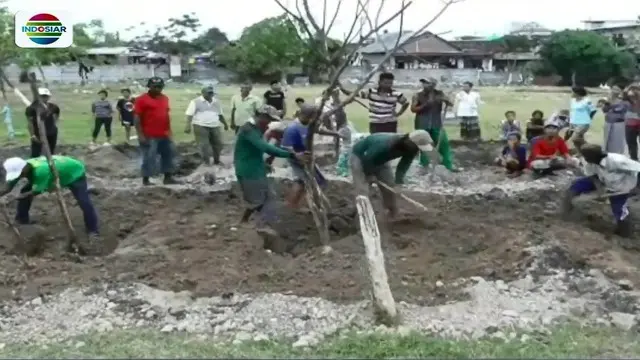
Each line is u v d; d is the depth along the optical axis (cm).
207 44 8175
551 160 1471
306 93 4178
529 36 7300
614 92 1579
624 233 1066
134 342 682
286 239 1017
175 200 1234
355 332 704
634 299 789
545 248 891
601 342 690
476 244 964
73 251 970
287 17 1172
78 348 669
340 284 814
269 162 1314
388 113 1442
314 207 966
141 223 1116
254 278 835
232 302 775
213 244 960
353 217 1082
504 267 869
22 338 705
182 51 8062
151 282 824
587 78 5712
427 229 1034
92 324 732
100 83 5375
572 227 1047
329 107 1445
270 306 763
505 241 952
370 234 731
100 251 1005
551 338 699
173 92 4609
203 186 1371
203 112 1573
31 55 2011
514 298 794
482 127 2584
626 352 669
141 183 1427
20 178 973
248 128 967
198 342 688
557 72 5797
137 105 1362
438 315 748
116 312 759
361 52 1462
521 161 1516
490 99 3984
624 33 7350
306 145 982
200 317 745
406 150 998
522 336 702
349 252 938
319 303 766
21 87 3575
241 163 991
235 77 5847
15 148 1798
